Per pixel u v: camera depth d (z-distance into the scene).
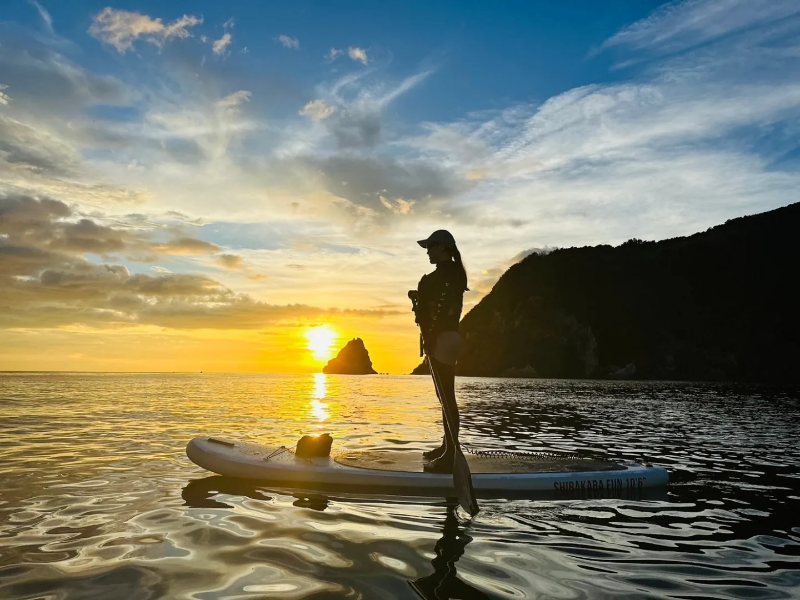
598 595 2.43
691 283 90.38
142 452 6.75
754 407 19.30
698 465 6.38
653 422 12.68
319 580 2.55
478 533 3.41
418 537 3.30
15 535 3.25
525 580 2.60
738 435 9.84
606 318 86.00
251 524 3.54
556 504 4.28
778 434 10.03
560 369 83.31
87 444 7.46
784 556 3.02
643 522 3.75
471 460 5.52
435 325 4.96
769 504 4.35
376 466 5.07
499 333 92.88
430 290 5.04
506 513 3.96
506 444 8.27
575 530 3.52
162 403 16.97
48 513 3.79
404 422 11.93
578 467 5.20
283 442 8.12
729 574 2.73
